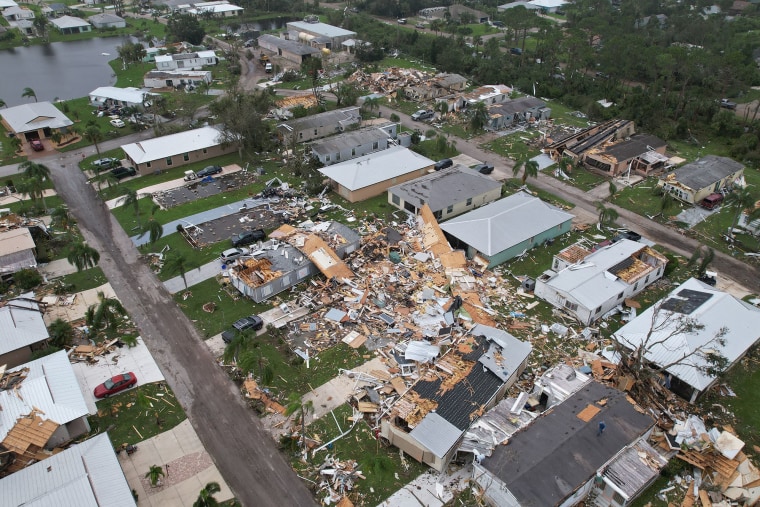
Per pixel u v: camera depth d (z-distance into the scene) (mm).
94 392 45312
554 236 68938
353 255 63594
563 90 122250
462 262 62094
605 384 45156
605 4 184250
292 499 37688
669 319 49812
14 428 38875
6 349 46781
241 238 64875
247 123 86625
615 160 84500
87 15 198875
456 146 95562
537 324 54094
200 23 178875
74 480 34688
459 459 40188
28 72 141375
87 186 80062
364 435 42344
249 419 43781
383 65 140875
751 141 94375
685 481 38938
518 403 43000
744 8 193625
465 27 174375
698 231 71125
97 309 53531
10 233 62656
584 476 36094
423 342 50281
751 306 53188
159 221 70750
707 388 46344
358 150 88625
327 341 51438
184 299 56844
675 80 118688
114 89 114688
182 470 39531
